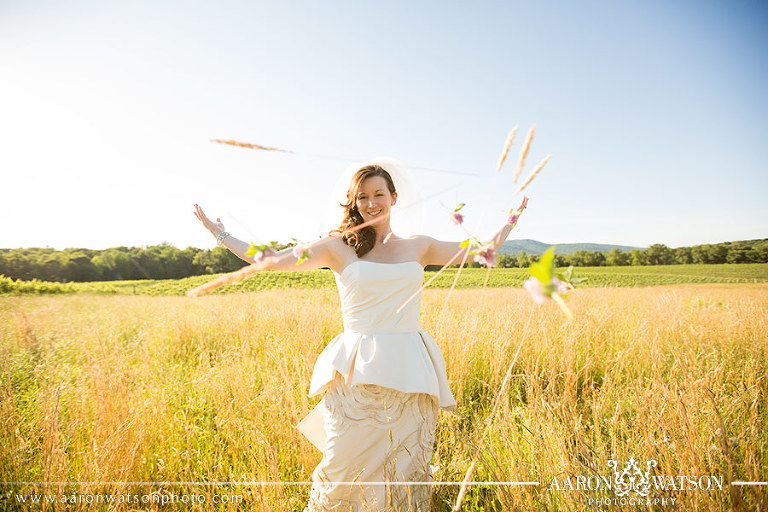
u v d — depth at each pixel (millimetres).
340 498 2041
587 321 4664
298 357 3893
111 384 3027
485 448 2580
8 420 2670
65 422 2805
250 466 2561
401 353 2113
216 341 5621
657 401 2566
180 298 15305
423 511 2072
